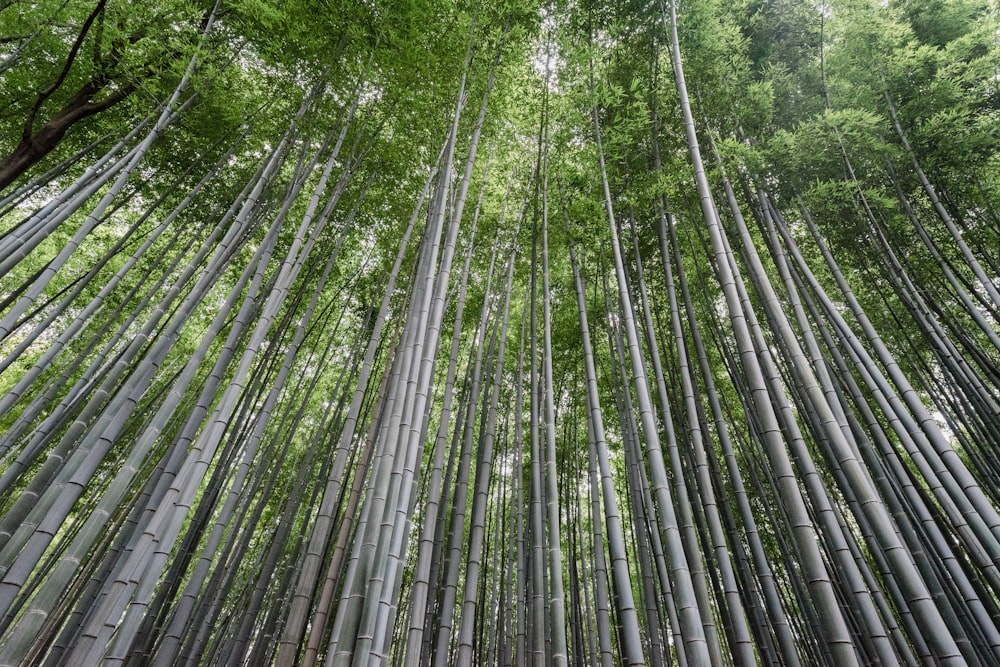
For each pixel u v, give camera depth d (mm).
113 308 5609
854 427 3391
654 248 5371
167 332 2938
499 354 4203
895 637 3254
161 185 5070
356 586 2059
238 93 4492
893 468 3072
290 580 4578
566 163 4543
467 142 4859
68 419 4461
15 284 5586
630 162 4578
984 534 2479
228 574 4223
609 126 4398
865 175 4469
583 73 4484
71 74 4793
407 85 4453
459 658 2766
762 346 2650
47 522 2182
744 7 5086
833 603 1818
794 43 5129
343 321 6535
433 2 4117
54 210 3527
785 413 2453
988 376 3979
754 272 2955
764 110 4438
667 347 5031
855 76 4723
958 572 2752
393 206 5488
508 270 4730
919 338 4918
